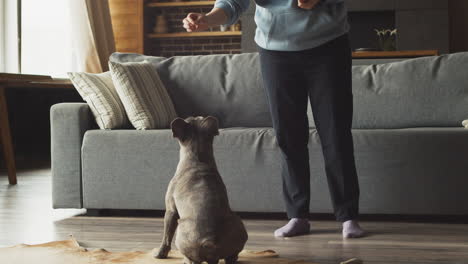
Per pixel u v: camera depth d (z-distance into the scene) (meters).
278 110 2.27
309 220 2.65
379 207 2.59
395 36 7.18
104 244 2.20
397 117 3.11
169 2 7.67
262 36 2.26
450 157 2.53
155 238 2.30
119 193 2.81
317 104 2.25
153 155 2.78
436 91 3.08
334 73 2.19
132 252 2.01
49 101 6.67
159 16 7.73
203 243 1.56
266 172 2.68
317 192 2.63
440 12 6.94
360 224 2.54
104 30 6.21
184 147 1.79
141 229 2.49
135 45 7.41
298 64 2.21
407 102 3.10
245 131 2.74
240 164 2.71
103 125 2.93
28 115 6.44
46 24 6.29
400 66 3.20
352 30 7.43
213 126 1.81
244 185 2.70
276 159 2.67
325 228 2.46
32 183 4.09
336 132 2.23
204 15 2.14
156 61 3.50
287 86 2.24
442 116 3.05
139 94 3.03
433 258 1.93
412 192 2.56
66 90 6.67
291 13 2.17
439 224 2.52
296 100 2.26
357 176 2.39
